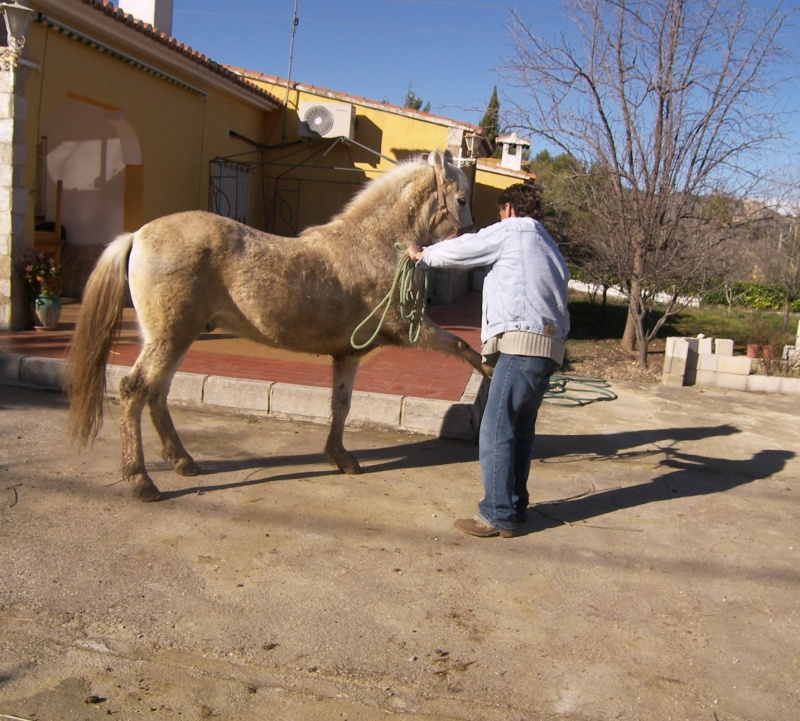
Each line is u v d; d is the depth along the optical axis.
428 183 5.01
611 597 3.71
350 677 2.93
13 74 8.71
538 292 4.15
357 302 4.75
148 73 11.70
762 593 3.85
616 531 4.57
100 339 4.46
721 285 11.77
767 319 17.67
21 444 5.32
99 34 10.65
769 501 5.28
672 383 9.74
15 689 2.72
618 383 9.74
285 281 4.52
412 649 3.15
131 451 4.46
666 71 10.35
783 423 7.84
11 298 9.03
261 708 2.72
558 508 4.92
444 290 15.90
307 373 7.45
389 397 6.34
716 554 4.30
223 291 4.51
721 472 5.92
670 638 3.37
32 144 9.58
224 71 13.16
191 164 13.24
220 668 2.93
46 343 8.27
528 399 4.24
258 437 5.95
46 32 9.59
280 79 15.54
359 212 4.91
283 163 15.75
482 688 2.92
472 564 3.98
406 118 15.16
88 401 4.47
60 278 9.37
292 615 3.34
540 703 2.85
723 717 2.82
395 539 4.22
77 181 12.36
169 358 4.49
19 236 9.11
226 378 6.59
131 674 2.87
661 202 10.61
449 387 7.16
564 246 12.39
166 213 12.67
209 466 5.20
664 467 5.97
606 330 14.12
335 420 5.23
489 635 3.30
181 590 3.49
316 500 4.72
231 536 4.11
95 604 3.31
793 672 3.15
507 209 4.46
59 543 3.87
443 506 4.78
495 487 4.26
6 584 3.42
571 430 6.98
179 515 4.34
